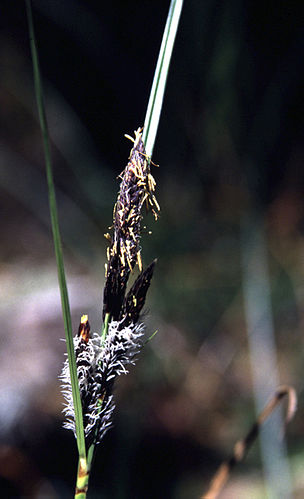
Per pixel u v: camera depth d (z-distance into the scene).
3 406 0.56
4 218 0.97
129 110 0.79
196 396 0.66
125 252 0.20
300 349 0.71
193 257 0.81
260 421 0.28
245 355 0.73
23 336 0.65
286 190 0.91
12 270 0.86
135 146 0.20
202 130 0.50
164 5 0.72
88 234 0.75
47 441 0.56
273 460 0.38
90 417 0.21
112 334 0.21
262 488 0.49
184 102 0.50
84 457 0.21
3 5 0.90
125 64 0.73
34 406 0.57
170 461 0.56
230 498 0.49
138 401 0.53
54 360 0.62
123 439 0.47
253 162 0.46
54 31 0.92
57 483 0.52
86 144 0.69
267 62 0.46
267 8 0.52
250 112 0.47
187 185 0.74
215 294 0.79
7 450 0.53
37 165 0.96
